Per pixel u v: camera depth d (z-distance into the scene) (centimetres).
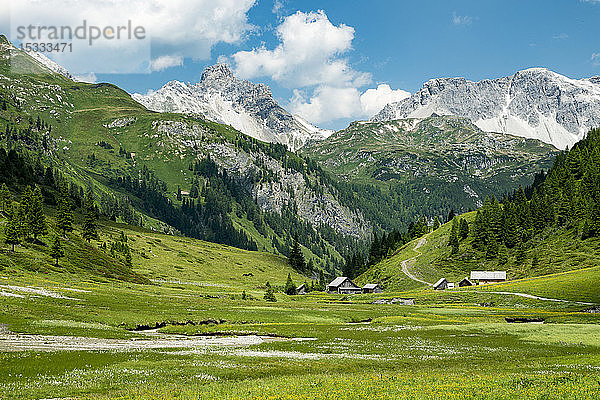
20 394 2944
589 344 5994
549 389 2992
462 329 7681
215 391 3033
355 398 2775
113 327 6912
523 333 7125
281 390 3030
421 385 3188
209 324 8088
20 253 12656
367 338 6681
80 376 3516
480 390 2980
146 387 3197
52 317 6725
